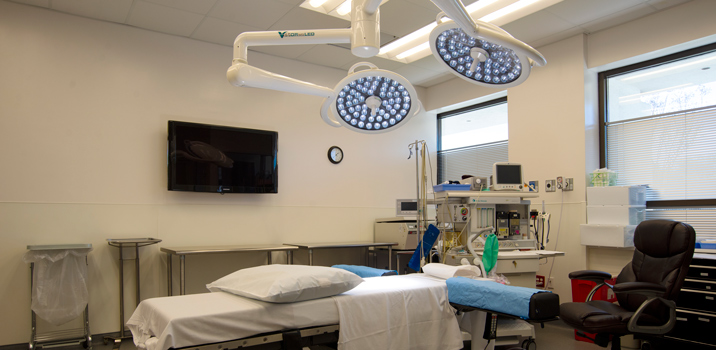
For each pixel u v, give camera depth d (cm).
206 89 471
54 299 355
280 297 197
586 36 464
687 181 417
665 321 264
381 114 188
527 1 400
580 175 457
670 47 405
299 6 394
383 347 226
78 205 400
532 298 210
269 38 159
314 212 535
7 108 377
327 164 552
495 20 425
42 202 386
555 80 485
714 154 401
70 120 401
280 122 517
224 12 405
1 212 370
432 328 247
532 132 505
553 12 409
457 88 608
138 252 418
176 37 457
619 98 466
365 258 570
